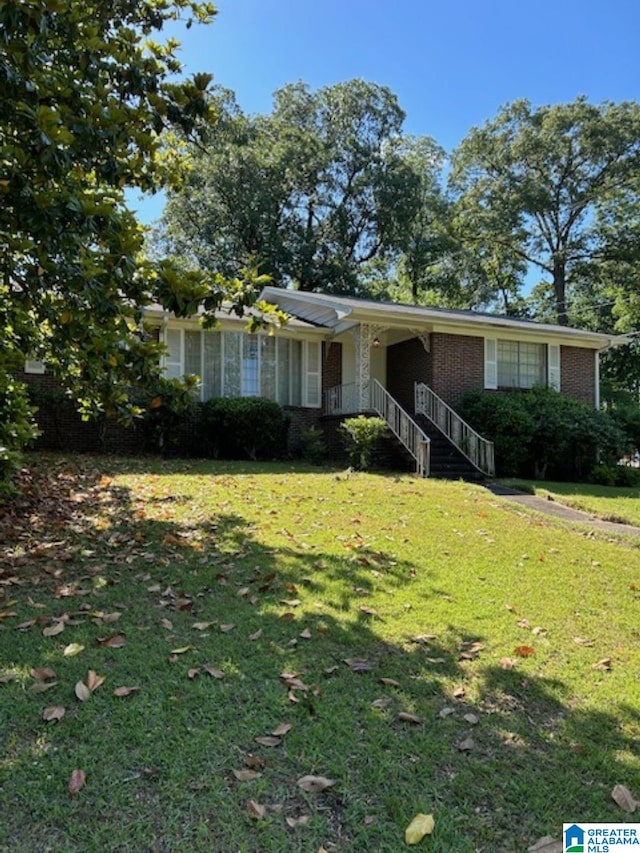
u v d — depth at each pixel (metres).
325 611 3.86
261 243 26.80
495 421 13.59
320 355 15.57
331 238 28.80
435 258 31.91
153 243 27.81
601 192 29.30
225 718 2.53
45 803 1.96
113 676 2.83
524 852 1.89
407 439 12.84
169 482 8.59
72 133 3.71
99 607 3.75
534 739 2.55
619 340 16.70
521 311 35.06
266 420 13.45
